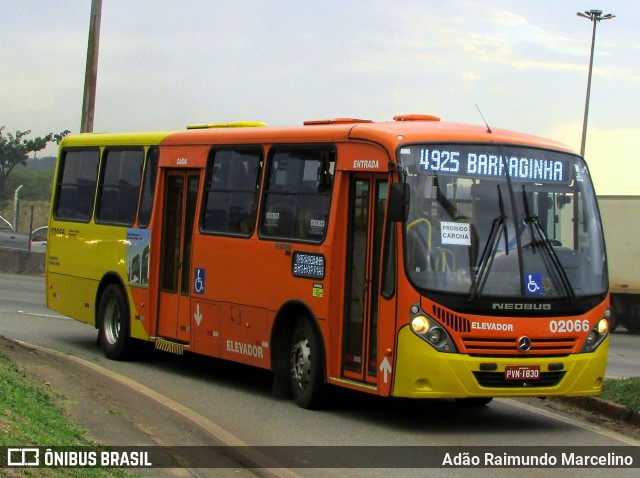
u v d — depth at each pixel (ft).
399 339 35.35
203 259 46.68
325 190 39.83
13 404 30.73
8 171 197.26
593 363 37.11
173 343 48.60
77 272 56.85
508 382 35.58
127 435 31.32
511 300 35.68
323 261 39.19
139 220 51.65
